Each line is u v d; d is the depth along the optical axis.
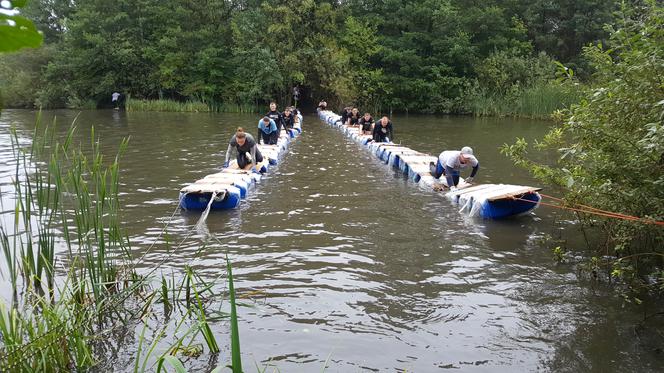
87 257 4.68
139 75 33.66
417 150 15.58
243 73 31.70
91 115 27.64
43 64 34.84
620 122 5.43
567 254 6.15
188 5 34.16
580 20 32.91
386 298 4.89
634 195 5.00
